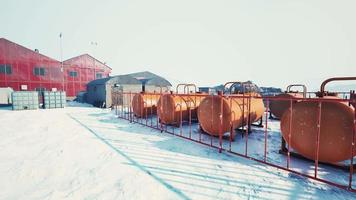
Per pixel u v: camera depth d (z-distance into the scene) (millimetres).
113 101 21938
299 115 4645
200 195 3537
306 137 4516
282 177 4254
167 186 3863
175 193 3604
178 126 9742
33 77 29609
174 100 9305
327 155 4312
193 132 8648
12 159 5430
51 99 21266
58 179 4223
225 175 4355
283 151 5629
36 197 3508
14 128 9852
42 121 12125
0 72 27156
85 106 24109
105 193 3627
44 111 18172
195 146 6566
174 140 7363
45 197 3498
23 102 19547
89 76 35469
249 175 4355
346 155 4043
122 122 11766
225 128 6707
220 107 6707
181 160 5281
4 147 6566
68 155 5738
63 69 32531
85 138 7738
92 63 35875
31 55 29484
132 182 4043
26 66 29047
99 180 4152
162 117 9453
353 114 3945
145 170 4641
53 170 4680
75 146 6633
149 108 12406
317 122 4320
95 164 5039
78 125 10680
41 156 5664
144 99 12125
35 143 7043
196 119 11023
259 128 9609
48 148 6418
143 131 9055
